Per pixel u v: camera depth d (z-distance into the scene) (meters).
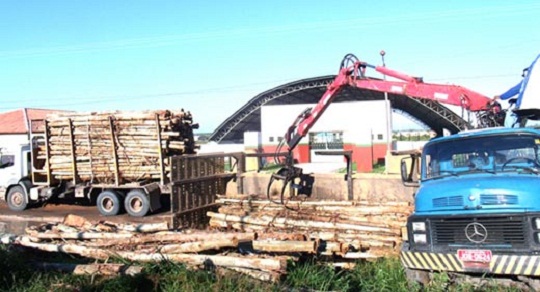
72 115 17.39
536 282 6.11
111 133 16.80
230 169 15.59
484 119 11.12
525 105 10.12
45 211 18.23
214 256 7.55
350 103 36.19
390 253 8.18
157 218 16.08
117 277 6.89
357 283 7.31
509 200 6.24
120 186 16.88
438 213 6.69
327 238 8.87
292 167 12.38
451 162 7.81
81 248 8.54
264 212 10.95
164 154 16.47
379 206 9.99
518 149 7.41
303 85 41.16
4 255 7.96
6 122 46.00
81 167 17.38
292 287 6.85
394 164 12.85
